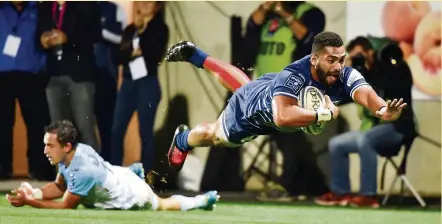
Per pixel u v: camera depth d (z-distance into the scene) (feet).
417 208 135.13
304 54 138.00
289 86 77.92
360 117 139.95
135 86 139.23
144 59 138.41
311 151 146.82
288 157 146.82
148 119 141.08
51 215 98.78
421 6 144.97
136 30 137.90
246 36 142.10
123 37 138.21
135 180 106.52
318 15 137.69
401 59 135.23
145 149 142.41
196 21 150.00
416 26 145.07
